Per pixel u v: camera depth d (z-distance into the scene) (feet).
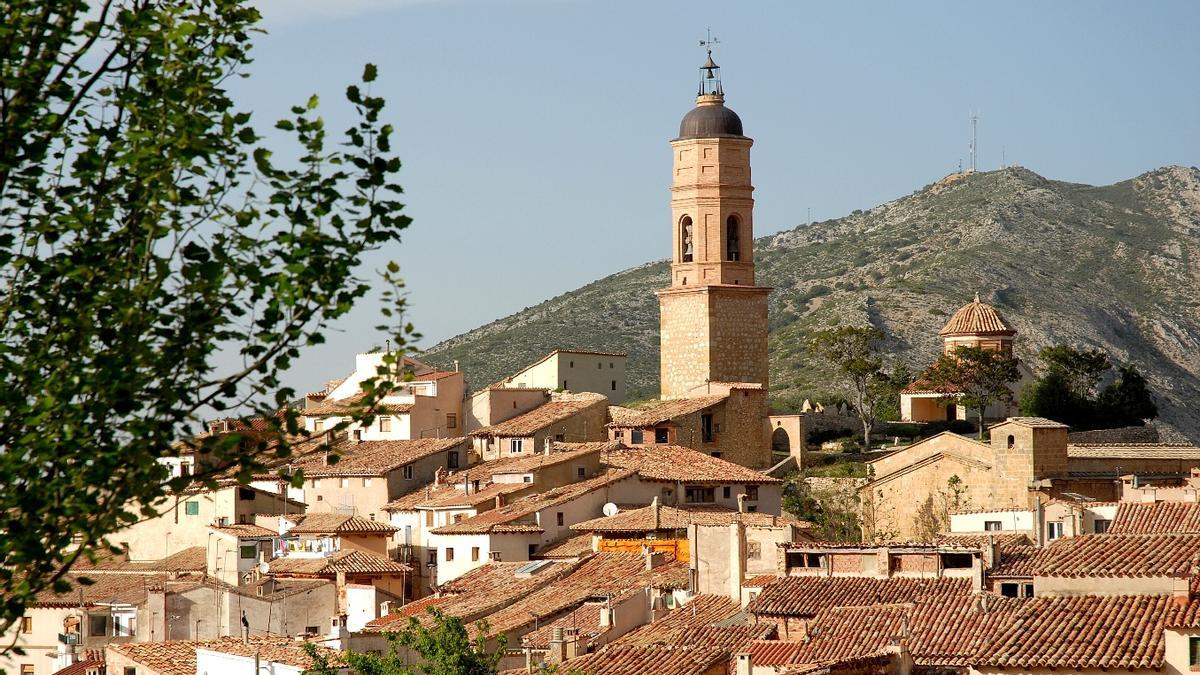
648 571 435.53
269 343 137.08
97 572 549.95
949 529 508.12
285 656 349.82
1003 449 547.08
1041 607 284.82
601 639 372.17
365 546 557.33
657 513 501.56
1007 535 420.36
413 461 611.47
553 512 541.75
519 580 468.75
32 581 131.95
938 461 563.48
